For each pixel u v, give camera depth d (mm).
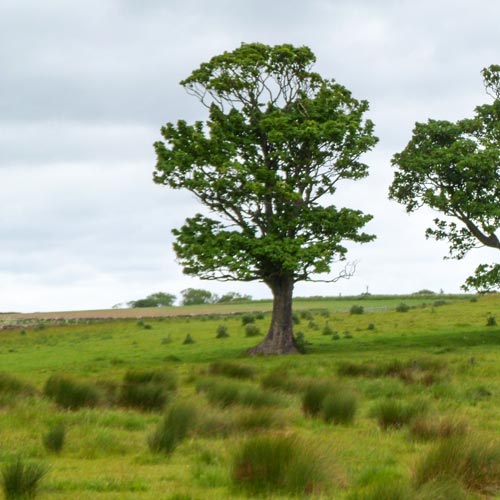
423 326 65500
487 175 53438
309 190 54188
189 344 60906
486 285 53156
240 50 53875
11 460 15523
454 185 55656
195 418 18578
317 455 13359
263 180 51625
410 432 17953
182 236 50969
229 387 23406
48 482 13367
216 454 15859
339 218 52469
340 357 45906
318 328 68625
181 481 13961
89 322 96062
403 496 11289
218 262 49094
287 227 51531
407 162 55125
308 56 54062
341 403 20578
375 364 34125
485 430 18984
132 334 74938
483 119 56781
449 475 12562
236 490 12859
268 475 12961
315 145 52844
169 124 53312
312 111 53844
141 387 23844
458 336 56031
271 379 27219
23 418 20875
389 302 115375
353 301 122062
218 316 97250
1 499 12148
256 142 53562
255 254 50031
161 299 177875
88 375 39250
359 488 12734
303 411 21719
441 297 119125
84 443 17312
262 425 18641
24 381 26766
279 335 52062
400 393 25922
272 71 54719
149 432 18609
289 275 52500
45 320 102000
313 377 30188
